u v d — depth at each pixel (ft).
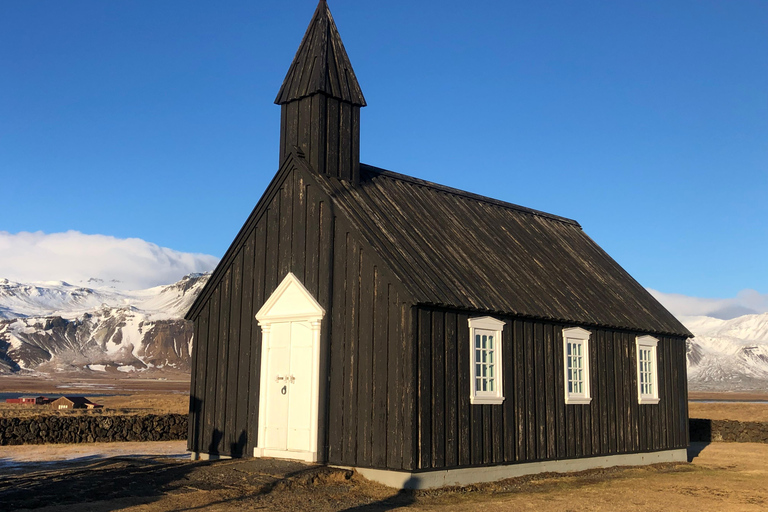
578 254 82.58
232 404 62.64
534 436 59.93
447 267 58.70
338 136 63.57
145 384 619.67
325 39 65.62
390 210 62.90
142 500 43.19
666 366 78.38
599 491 55.11
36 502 41.81
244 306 63.46
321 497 46.62
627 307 75.51
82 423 87.15
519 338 59.93
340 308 55.36
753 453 92.22
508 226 77.82
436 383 51.70
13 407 142.72
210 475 50.31
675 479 64.03
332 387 54.85
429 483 50.39
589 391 66.59
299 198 60.44
